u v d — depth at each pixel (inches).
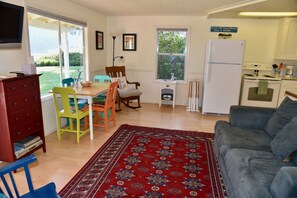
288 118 91.3
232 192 71.7
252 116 108.3
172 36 222.4
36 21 131.3
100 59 218.8
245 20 203.0
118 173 98.3
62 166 103.2
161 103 229.6
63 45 160.4
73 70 177.0
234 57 181.3
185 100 228.8
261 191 56.2
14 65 111.8
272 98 193.3
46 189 60.1
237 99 188.2
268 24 201.0
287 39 189.2
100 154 115.7
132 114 191.8
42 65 139.5
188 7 171.3
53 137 137.4
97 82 176.2
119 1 156.5
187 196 84.0
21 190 84.9
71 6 159.9
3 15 92.7
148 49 225.9
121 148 123.4
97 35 206.4
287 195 49.6
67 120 154.9
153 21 219.1
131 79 235.6
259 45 205.9
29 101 103.5
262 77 193.6
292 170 52.0
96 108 143.9
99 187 88.0
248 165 70.2
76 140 133.3
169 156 115.6
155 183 91.7
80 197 81.8
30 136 112.3
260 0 134.0
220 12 174.4
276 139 82.3
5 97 89.9
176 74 230.4
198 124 169.2
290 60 203.3
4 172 55.1
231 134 97.8
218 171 102.1
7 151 95.7
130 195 83.7
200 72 220.4
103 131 148.9
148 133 146.9
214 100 191.0
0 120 92.7
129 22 223.9
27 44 119.3
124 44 229.6
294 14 176.2
